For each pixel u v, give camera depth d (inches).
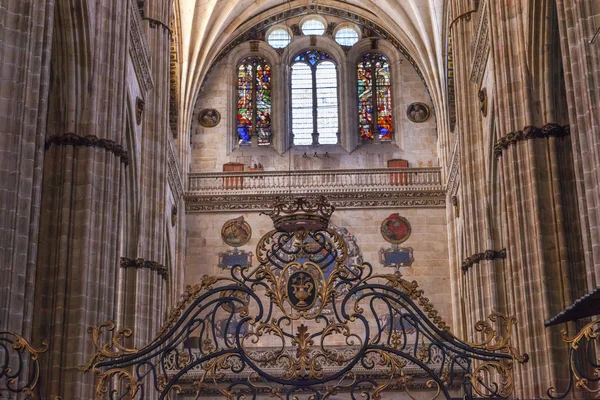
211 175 1865.2
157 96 1381.6
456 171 1626.5
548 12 963.3
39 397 855.1
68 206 924.6
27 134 690.8
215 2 1852.9
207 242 1830.7
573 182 950.4
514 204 974.4
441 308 1772.9
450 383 615.8
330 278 635.5
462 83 1382.9
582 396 823.7
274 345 1729.8
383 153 1920.5
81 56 971.3
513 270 965.2
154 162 1353.3
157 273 1315.2
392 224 1825.8
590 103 680.4
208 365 617.9
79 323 888.9
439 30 1801.2
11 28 701.9
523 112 988.6
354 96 1967.3
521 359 604.4
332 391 613.6
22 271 663.1
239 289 636.1
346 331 624.1
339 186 1844.2
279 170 1905.8
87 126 961.5
